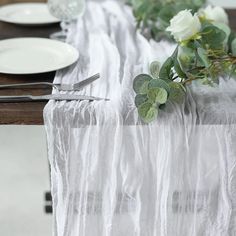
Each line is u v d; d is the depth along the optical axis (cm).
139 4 140
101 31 140
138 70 113
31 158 208
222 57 102
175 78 101
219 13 126
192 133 97
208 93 103
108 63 117
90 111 96
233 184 100
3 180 194
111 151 98
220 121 96
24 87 107
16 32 144
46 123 97
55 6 140
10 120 98
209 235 105
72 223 104
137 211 102
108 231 103
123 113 96
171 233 103
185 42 104
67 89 105
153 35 137
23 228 170
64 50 125
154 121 95
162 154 97
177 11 132
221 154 99
